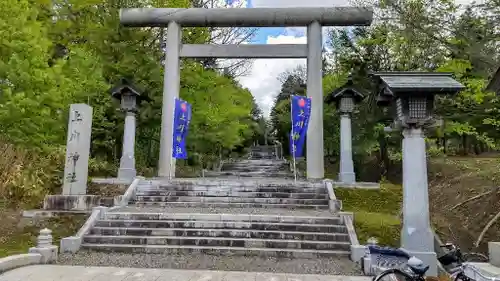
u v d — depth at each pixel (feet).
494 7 28.55
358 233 30.42
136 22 54.54
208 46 54.70
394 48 45.78
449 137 63.31
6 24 39.24
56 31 58.44
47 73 39.81
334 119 67.46
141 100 50.83
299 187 43.09
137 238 29.12
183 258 26.73
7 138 40.37
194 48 54.80
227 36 74.79
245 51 54.29
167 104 53.31
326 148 76.38
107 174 53.31
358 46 56.90
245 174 77.20
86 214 34.50
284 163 92.43
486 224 33.94
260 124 166.30
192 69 64.39
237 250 27.73
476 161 54.24
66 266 24.27
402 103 23.75
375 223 31.96
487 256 29.22
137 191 42.50
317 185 43.27
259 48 54.24
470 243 33.24
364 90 51.42
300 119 47.42
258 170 84.53
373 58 55.16
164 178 50.39
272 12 53.06
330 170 76.69
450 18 30.37
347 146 47.65
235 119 82.99
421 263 17.89
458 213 37.68
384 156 59.77
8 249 27.32
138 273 22.82
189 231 30.01
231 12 53.67
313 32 52.85
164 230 30.12
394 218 34.68
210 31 70.33
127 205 39.01
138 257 26.86
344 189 43.01
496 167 46.62
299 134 47.34
